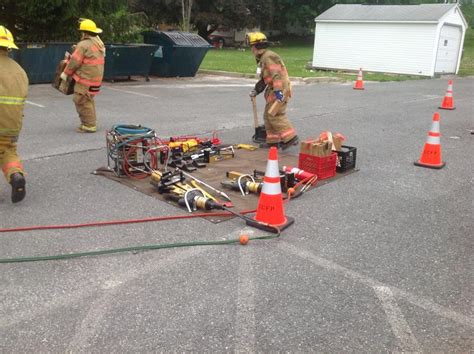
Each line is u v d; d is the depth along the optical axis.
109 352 2.88
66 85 8.13
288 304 3.41
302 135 8.92
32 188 5.55
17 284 3.56
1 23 15.86
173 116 10.34
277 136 7.54
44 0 14.90
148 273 3.77
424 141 8.75
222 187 5.66
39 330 3.05
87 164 6.52
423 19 22.12
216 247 4.23
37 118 9.55
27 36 16.28
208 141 7.18
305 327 3.16
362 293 3.58
